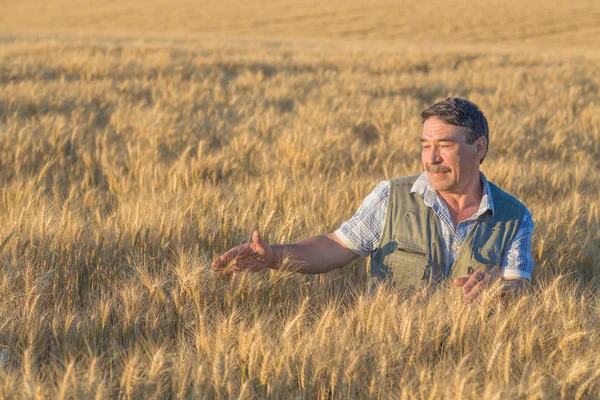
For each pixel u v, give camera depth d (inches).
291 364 76.7
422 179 102.8
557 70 582.2
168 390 78.1
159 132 254.7
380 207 103.7
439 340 84.3
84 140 253.0
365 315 87.5
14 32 1247.5
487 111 349.7
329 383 76.5
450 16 1683.1
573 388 74.5
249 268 102.0
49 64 484.4
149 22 1708.9
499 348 75.9
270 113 313.9
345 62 607.8
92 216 148.3
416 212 100.9
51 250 109.7
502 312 89.3
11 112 303.6
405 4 1868.8
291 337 80.4
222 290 99.0
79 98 337.7
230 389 70.8
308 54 683.4
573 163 248.4
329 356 77.8
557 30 1498.5
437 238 99.7
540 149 272.8
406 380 74.3
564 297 96.2
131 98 366.9
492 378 73.4
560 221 141.1
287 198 160.2
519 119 323.0
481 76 518.0
